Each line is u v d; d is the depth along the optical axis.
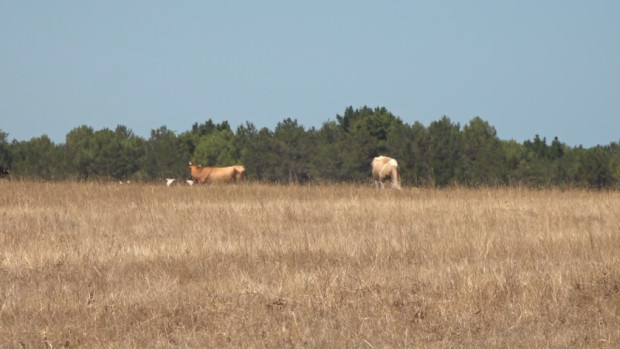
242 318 30.52
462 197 74.94
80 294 34.56
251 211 62.62
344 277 36.94
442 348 27.39
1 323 30.16
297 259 42.75
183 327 29.55
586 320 30.45
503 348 27.45
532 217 60.31
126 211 62.56
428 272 38.69
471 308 31.62
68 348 27.83
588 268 38.25
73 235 51.31
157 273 39.28
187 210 63.28
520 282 35.12
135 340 28.28
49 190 76.56
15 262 41.31
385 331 28.98
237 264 41.59
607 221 57.34
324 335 28.50
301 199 72.81
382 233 52.88
